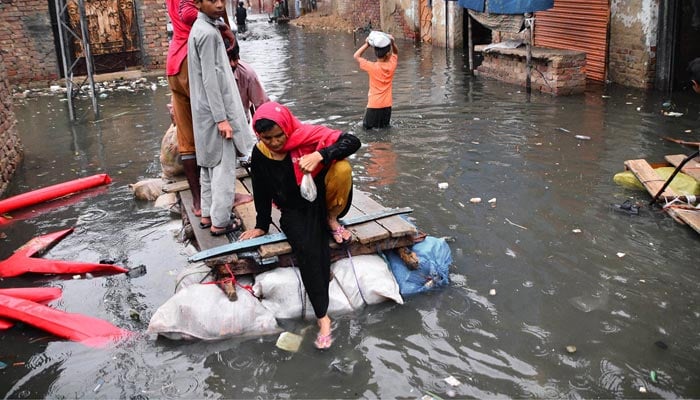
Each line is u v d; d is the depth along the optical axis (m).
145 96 13.94
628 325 4.21
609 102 10.48
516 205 6.28
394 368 3.89
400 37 23.27
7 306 4.61
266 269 4.67
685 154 7.52
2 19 15.42
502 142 8.46
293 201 4.35
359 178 7.31
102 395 3.77
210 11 4.48
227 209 4.95
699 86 4.80
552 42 13.93
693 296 4.52
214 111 4.59
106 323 4.52
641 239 5.43
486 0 12.58
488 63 13.55
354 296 4.56
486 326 4.28
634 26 11.30
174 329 4.26
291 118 4.18
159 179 7.42
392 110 10.82
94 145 9.76
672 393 3.55
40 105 13.30
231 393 3.74
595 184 6.72
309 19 34.31
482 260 5.20
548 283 4.79
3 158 7.95
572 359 3.89
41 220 6.72
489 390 3.65
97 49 16.70
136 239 6.11
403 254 4.82
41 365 4.11
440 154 8.08
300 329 4.35
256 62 18.69
